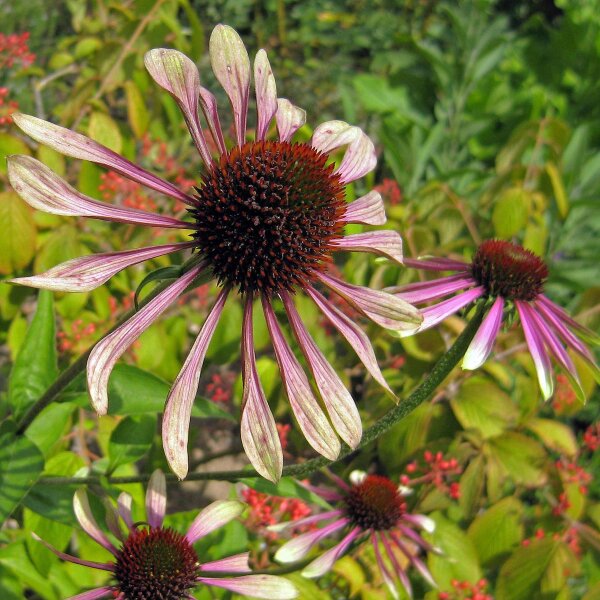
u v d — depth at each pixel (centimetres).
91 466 28
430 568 31
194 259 18
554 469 33
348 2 63
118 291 34
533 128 43
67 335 31
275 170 18
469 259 37
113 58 36
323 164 19
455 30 55
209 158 18
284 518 31
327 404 17
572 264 47
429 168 51
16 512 27
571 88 60
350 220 20
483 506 38
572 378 21
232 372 42
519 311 22
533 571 32
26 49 37
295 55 61
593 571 34
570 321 22
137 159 40
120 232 33
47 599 23
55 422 24
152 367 32
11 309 30
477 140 55
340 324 18
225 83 18
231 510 23
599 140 56
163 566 21
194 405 23
